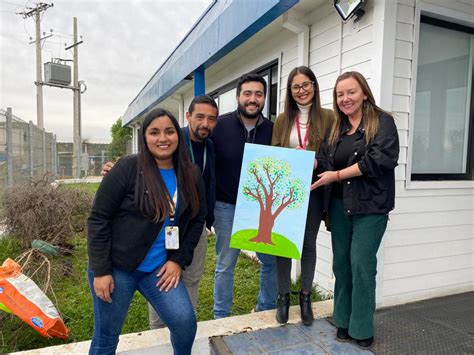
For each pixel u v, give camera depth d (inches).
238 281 161.2
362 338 89.4
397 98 116.4
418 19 116.0
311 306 106.0
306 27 152.6
